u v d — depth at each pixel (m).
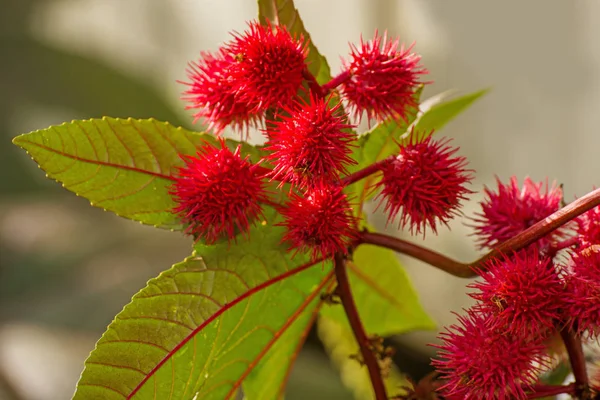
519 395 0.55
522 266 0.54
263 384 0.62
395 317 0.68
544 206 0.57
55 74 1.10
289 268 0.58
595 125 1.04
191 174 0.55
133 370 0.55
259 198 0.56
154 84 1.12
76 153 0.56
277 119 0.57
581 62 1.03
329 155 0.54
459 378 0.54
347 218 0.55
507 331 0.53
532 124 1.09
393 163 0.55
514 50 1.08
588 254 0.54
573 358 0.56
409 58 0.56
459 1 1.10
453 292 1.08
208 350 0.56
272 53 0.55
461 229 1.09
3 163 1.06
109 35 1.35
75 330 1.11
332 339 0.70
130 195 0.58
